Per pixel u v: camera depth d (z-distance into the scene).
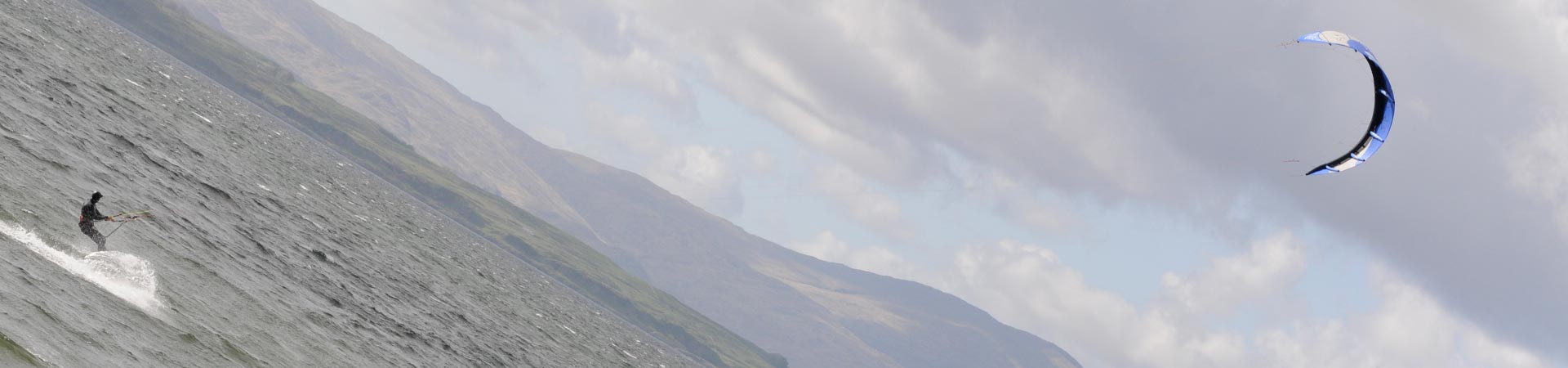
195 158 86.06
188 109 143.50
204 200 63.56
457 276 119.31
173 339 29.91
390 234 128.50
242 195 77.31
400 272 85.19
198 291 37.59
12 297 26.00
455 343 58.31
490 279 152.00
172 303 33.94
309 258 62.19
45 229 35.50
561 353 91.31
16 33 102.44
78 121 66.12
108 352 25.84
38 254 31.84
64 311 27.17
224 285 40.84
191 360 28.78
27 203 37.56
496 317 92.12
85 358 24.53
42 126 56.00
